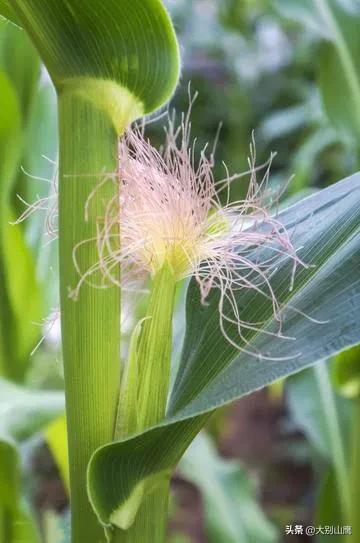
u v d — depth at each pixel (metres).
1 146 0.72
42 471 1.78
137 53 0.44
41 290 0.83
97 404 0.47
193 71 2.43
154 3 0.43
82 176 0.45
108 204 0.45
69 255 0.46
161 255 0.49
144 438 0.46
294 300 0.49
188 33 2.23
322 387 0.87
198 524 1.72
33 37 0.44
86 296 0.46
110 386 0.47
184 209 0.49
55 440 0.86
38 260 0.85
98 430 0.47
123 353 0.69
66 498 1.72
